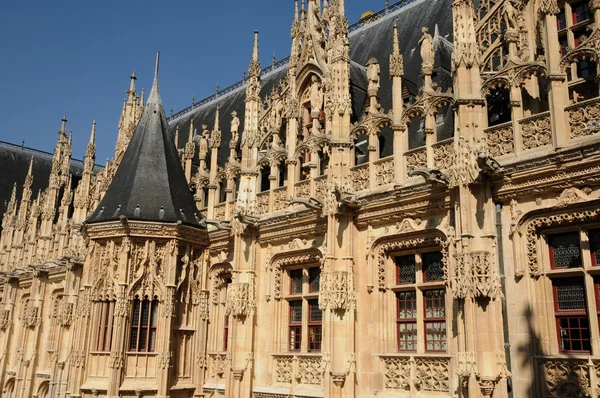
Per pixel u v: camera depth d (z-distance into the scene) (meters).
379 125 21.34
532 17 19.48
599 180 15.59
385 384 19.41
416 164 19.86
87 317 25.88
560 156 16.12
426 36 20.66
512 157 17.39
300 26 26.61
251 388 23.27
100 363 24.80
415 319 19.61
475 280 16.36
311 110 24.92
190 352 26.58
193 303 27.12
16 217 45.91
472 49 18.61
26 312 39.47
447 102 19.33
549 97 16.80
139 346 25.14
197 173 30.25
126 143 35.09
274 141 25.53
